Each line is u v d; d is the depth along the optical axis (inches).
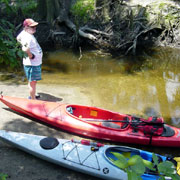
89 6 510.9
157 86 300.8
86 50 470.0
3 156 149.1
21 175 134.9
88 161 141.9
